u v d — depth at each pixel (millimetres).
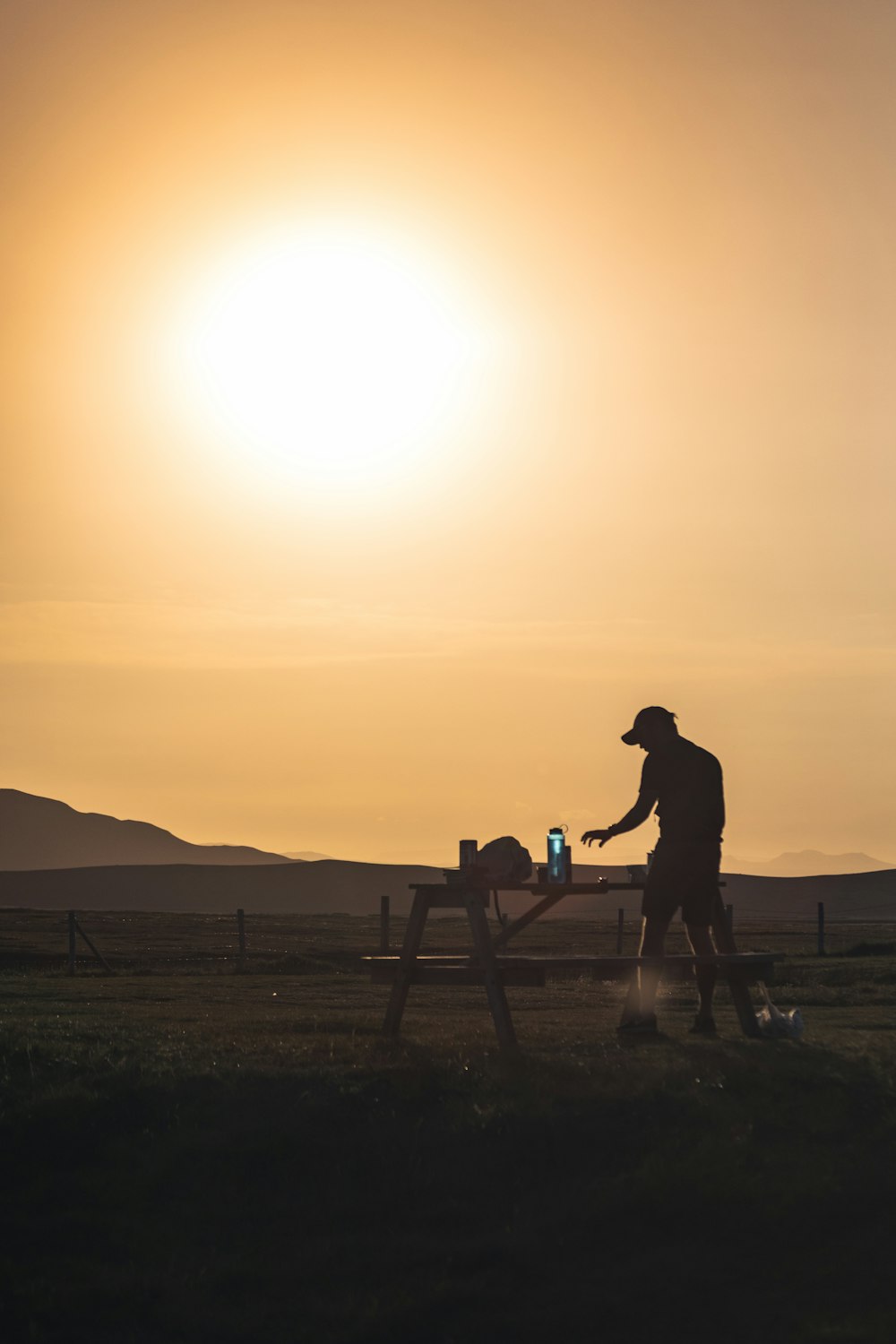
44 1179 10055
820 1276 8688
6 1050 12336
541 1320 8391
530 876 13484
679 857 13305
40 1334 8469
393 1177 9938
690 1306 8453
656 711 13711
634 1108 10602
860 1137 10242
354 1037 13602
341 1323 8508
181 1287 8922
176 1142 10359
